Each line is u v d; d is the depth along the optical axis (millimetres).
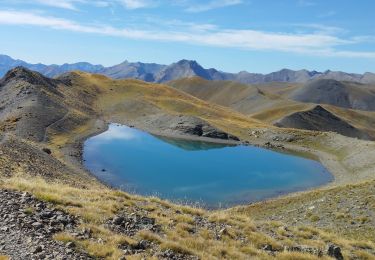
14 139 62875
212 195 68688
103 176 76062
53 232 16656
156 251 17094
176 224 22062
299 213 42250
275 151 132375
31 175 43469
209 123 157375
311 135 149750
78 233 16984
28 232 15914
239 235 22438
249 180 83562
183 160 102500
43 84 172875
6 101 146500
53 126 117000
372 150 112062
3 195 20047
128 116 174125
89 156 94312
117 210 22250
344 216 36875
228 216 26078
